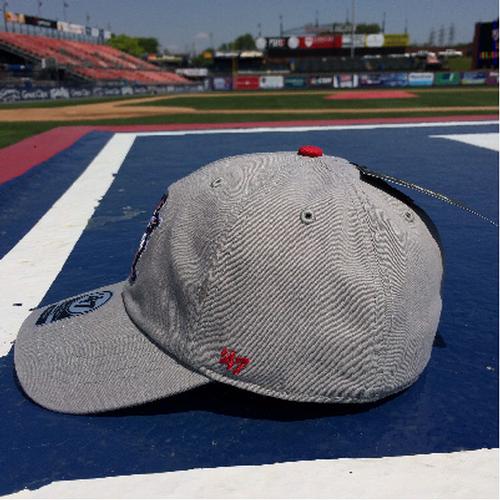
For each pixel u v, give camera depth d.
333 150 1.73
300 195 0.31
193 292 0.30
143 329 0.33
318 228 0.30
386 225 0.32
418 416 0.34
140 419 0.33
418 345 0.32
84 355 0.32
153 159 1.56
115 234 0.81
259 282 0.29
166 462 0.30
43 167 1.35
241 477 0.29
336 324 0.29
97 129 2.46
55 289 0.60
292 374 0.29
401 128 2.42
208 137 2.14
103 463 0.30
